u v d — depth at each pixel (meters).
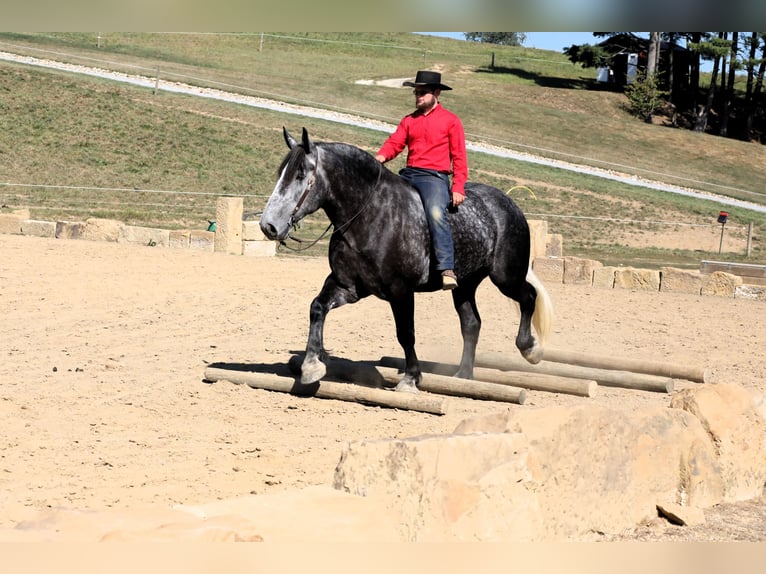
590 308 18.34
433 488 5.39
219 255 22.95
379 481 5.52
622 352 13.91
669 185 52.47
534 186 43.72
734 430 7.75
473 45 102.94
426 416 9.61
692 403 7.71
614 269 22.39
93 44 71.31
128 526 4.57
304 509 5.10
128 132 44.38
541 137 60.69
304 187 9.34
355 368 10.83
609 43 84.12
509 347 13.91
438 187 10.08
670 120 76.38
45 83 48.91
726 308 19.20
